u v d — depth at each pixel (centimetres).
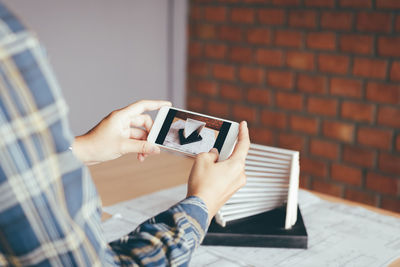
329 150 239
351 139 231
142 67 282
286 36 244
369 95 222
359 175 232
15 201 42
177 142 90
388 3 209
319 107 239
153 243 55
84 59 255
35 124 43
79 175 47
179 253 56
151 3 278
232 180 66
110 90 271
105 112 271
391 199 224
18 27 43
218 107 278
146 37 280
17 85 42
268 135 260
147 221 60
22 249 44
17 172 42
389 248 91
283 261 85
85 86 259
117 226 99
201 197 62
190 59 287
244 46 260
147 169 137
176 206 60
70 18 245
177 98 294
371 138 225
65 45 246
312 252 89
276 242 91
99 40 260
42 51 45
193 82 288
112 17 262
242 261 85
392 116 217
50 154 44
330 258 87
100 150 92
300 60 241
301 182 253
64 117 45
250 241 91
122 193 118
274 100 254
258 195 98
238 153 69
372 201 230
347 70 227
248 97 264
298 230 93
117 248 55
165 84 295
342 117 232
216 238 91
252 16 254
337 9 225
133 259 54
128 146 92
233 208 96
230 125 87
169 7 284
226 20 265
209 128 88
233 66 267
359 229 100
